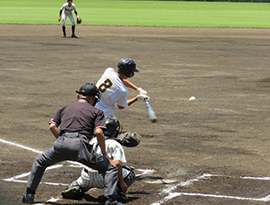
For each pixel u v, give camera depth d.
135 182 23.59
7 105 40.78
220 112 39.41
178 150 29.05
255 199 21.38
